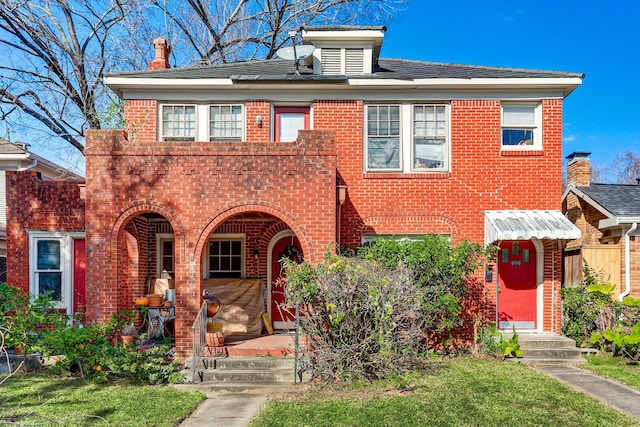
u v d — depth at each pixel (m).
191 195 10.98
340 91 13.16
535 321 13.22
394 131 13.22
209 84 12.91
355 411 7.85
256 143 11.04
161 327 12.58
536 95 13.10
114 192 10.98
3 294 10.92
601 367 10.91
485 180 13.00
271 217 13.41
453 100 13.11
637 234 12.88
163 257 14.29
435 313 11.76
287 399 8.67
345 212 12.94
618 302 12.24
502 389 9.00
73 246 12.95
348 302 9.58
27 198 12.78
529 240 13.31
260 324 13.24
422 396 8.58
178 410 8.05
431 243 11.70
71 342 9.84
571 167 16.06
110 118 16.23
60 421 7.41
